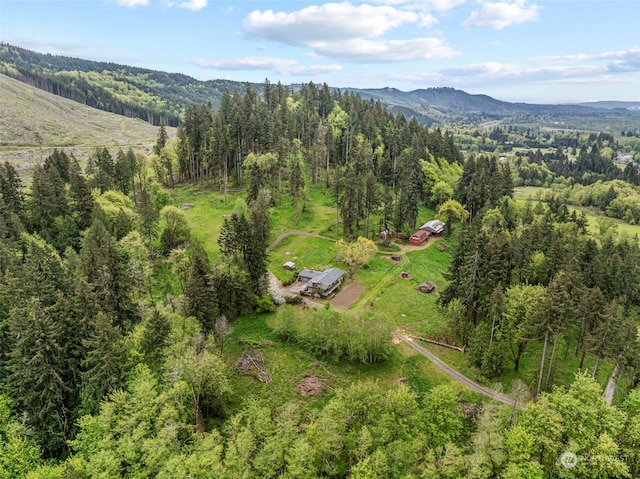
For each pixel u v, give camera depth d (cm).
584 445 4053
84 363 4891
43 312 4866
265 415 4838
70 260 7456
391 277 9438
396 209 11812
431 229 11869
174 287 8300
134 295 7644
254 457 4412
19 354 4794
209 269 7381
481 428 4356
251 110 15525
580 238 10038
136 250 8306
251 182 12031
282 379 6319
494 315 6494
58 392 4800
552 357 5891
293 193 12962
